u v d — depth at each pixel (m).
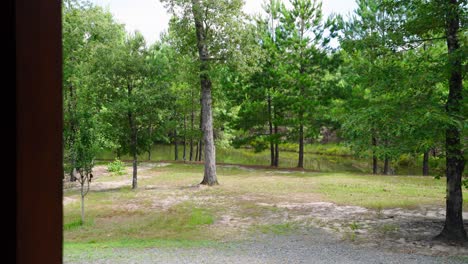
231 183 23.22
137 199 18.11
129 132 20.97
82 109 13.61
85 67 21.88
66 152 13.15
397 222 13.46
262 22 30.67
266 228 12.88
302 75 29.12
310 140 44.03
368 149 11.10
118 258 8.43
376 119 10.37
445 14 10.23
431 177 25.75
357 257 9.30
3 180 0.65
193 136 31.44
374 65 11.29
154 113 20.69
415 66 11.02
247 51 21.47
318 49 29.53
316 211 15.49
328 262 8.77
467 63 10.07
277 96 30.03
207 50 21.80
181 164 33.06
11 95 0.65
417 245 10.59
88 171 13.24
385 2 11.30
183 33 22.47
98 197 18.62
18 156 0.65
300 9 29.38
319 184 22.67
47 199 0.69
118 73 20.05
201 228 12.86
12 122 0.65
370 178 25.22
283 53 30.02
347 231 12.37
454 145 10.12
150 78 20.91
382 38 11.34
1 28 0.64
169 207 16.33
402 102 10.61
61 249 0.72
